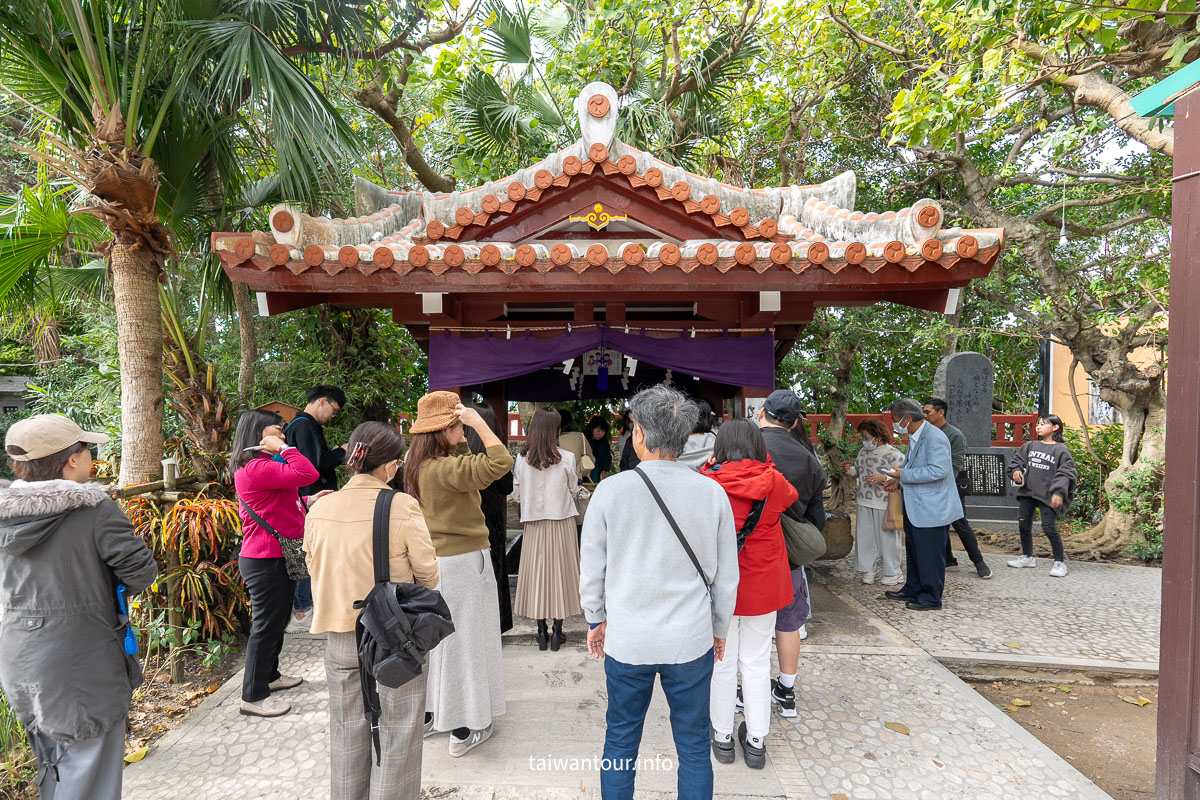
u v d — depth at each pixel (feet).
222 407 14.55
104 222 13.75
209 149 15.72
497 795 8.32
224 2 13.98
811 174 32.22
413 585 6.87
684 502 6.84
